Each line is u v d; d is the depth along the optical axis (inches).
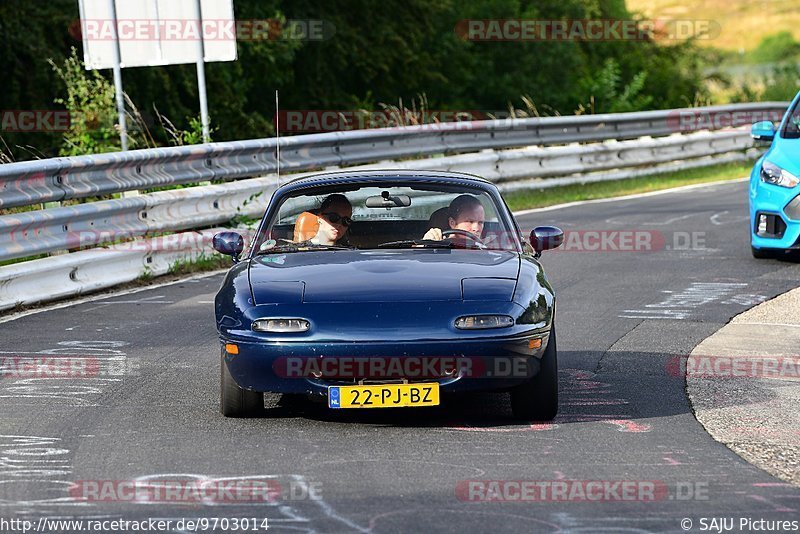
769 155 1406.3
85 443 655.8
